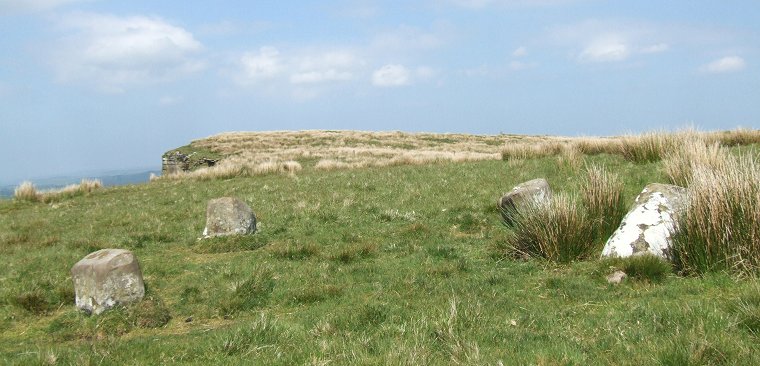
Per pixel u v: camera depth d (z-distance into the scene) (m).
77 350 6.77
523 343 5.45
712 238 7.39
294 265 10.50
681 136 17.94
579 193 12.76
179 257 11.78
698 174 8.21
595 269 8.20
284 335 6.29
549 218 9.39
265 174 27.89
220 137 70.69
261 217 14.77
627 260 7.93
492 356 5.00
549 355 4.95
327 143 62.34
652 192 9.11
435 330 5.83
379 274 9.62
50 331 8.35
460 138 72.50
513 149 24.23
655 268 7.64
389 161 31.17
